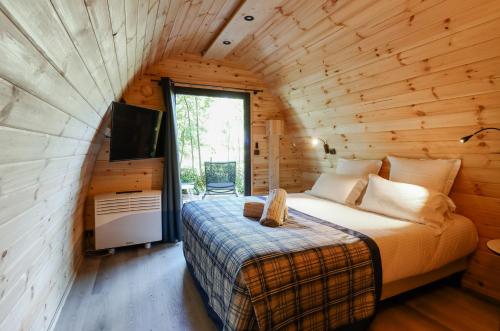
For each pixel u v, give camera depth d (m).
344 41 2.42
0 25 0.55
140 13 1.54
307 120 3.91
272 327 1.39
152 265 2.81
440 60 2.02
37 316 1.57
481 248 2.33
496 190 2.20
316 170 4.32
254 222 2.17
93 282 2.46
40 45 0.75
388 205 2.46
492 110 2.00
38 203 1.30
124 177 3.38
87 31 1.05
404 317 2.01
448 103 2.22
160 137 3.42
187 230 2.63
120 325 1.88
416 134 2.65
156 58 3.17
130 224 3.14
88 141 2.13
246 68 3.95
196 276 2.29
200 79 3.70
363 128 3.16
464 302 2.21
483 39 1.72
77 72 1.18
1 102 0.67
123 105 2.61
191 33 2.80
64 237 2.18
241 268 1.44
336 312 1.60
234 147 5.98
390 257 1.84
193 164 5.88
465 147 2.30
